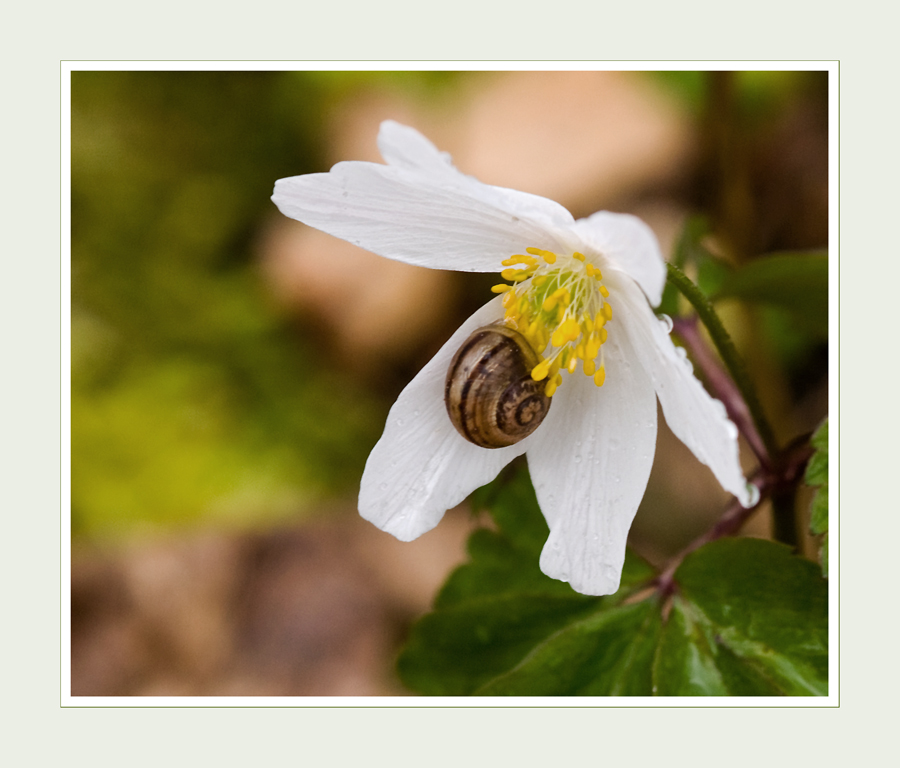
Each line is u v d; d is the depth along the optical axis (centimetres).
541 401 14
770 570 15
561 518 15
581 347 15
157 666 20
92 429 21
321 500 21
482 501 17
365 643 20
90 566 20
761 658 15
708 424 14
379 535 21
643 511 20
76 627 20
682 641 15
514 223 14
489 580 16
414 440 15
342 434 21
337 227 14
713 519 19
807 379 20
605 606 16
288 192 14
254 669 20
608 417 15
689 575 15
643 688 15
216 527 21
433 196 14
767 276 17
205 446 21
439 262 15
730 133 19
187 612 20
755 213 21
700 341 17
